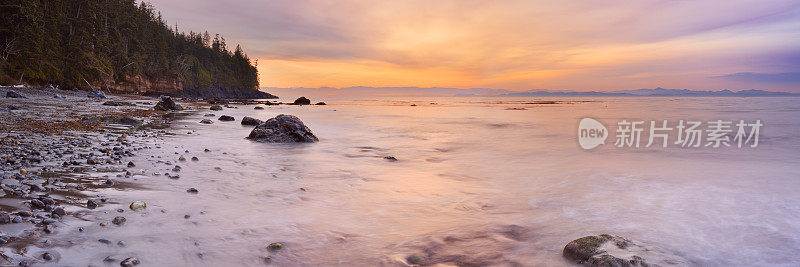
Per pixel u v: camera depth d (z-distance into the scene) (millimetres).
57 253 3402
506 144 14336
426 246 4000
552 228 4586
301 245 3982
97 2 96125
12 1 68938
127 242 3789
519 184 7289
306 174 7910
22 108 24281
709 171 8492
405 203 5828
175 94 121000
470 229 4570
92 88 81250
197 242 3918
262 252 3760
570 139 16125
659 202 5812
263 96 174250
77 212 4570
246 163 9000
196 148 11164
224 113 31766
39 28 72188
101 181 6238
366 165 9336
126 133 13898
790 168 8883
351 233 4398
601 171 8578
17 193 5078
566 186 7062
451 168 9141
